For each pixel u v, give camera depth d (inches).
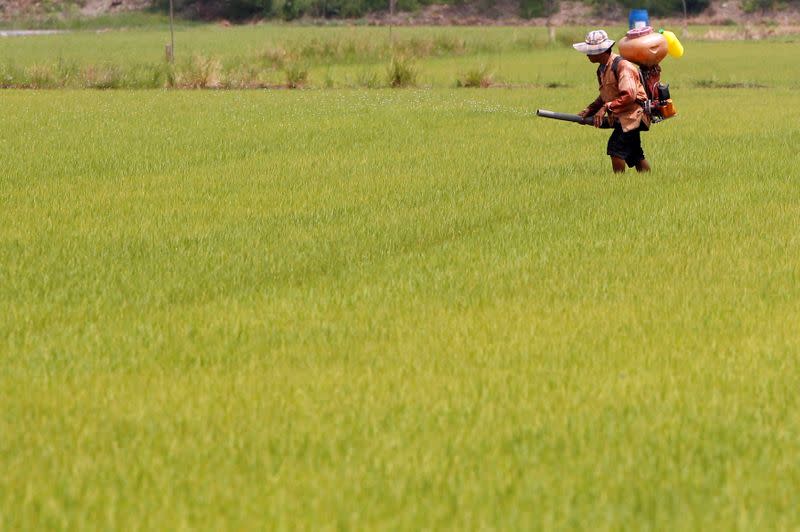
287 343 518.6
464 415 415.5
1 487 351.9
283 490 345.1
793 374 468.1
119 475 359.3
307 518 327.9
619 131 1084.5
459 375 465.7
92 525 323.6
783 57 3961.6
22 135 1509.6
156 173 1154.0
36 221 861.2
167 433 397.7
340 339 523.2
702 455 378.3
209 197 984.3
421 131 1572.3
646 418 412.8
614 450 381.4
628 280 650.8
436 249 743.7
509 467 364.5
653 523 327.3
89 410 424.5
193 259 711.7
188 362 490.3
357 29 6855.3
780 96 2260.1
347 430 398.9
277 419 411.2
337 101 2132.1
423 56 3885.3
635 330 536.7
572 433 395.5
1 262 705.6
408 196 977.5
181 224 844.6
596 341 515.8
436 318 562.9
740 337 526.9
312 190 1021.8
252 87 2667.3
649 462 370.0
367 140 1465.3
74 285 644.7
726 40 5585.6
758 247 743.7
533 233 798.5
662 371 470.6
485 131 1578.5
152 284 644.1
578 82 2812.5
